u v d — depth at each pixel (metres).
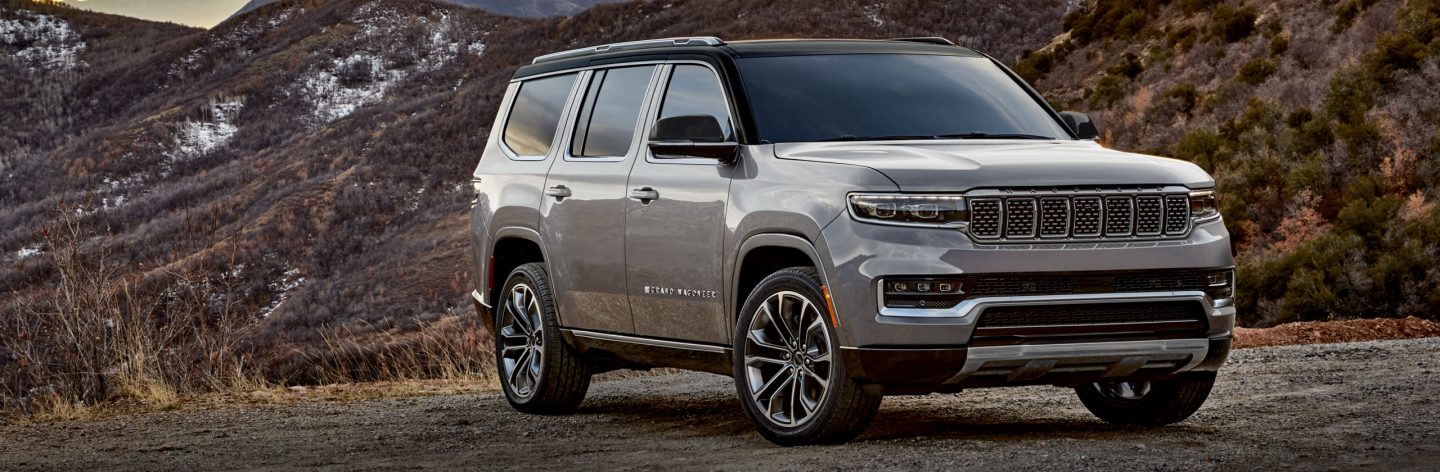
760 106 5.84
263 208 88.62
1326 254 19.12
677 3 144.25
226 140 138.88
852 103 5.97
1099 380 5.28
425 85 147.75
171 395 8.99
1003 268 4.89
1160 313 5.14
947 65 6.52
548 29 150.50
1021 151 5.36
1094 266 4.97
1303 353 9.31
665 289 6.05
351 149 102.88
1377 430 5.35
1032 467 4.56
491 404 7.90
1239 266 21.34
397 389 9.27
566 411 7.30
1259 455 4.71
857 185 5.06
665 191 6.04
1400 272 18.08
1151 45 45.75
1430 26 26.56
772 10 125.31
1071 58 51.81
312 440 6.56
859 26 116.38
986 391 7.73
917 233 4.93
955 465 4.67
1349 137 23.52
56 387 9.36
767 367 5.68
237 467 5.69
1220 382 7.77
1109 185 5.09
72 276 10.00
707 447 5.66
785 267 5.68
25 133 165.38
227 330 10.18
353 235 81.31
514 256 7.64
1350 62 29.83
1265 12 40.88
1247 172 24.64
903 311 4.91
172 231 93.00
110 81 175.38
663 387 8.73
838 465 4.81
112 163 132.00
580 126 6.92
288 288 76.12
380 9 167.50
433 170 90.94
